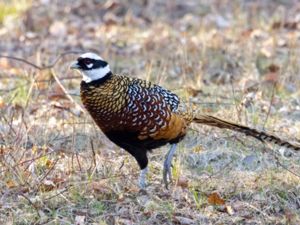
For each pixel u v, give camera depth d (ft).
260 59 52.60
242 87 46.60
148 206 32.76
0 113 40.78
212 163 37.63
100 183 34.45
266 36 58.18
